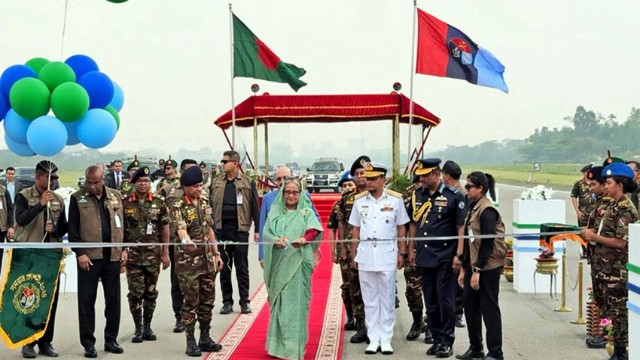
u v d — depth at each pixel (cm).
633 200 1174
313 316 1094
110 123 863
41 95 827
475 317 832
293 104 2098
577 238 896
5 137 885
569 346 905
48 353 875
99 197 877
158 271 950
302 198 877
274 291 852
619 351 787
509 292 1280
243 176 1136
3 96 855
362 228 896
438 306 869
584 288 1306
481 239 799
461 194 861
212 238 894
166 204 1011
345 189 983
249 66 1706
